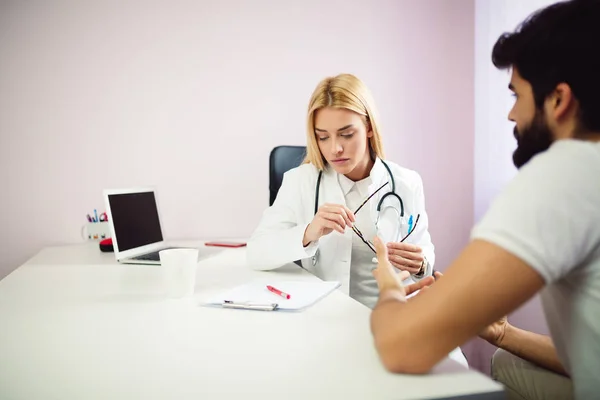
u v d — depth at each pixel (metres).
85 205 2.10
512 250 0.51
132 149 2.13
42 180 2.06
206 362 0.64
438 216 2.42
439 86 2.39
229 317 0.85
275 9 2.22
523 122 0.64
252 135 2.23
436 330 0.53
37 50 2.03
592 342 0.59
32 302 0.99
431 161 2.40
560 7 0.60
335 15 2.28
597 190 0.53
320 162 1.48
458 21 2.40
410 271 1.24
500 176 2.14
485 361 2.37
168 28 2.13
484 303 0.52
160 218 1.81
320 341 0.71
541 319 1.96
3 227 2.04
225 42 2.18
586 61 0.57
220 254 1.60
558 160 0.55
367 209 1.45
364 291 1.44
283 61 2.24
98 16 2.07
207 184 2.20
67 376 0.60
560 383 0.86
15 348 0.71
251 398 0.52
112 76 2.10
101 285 1.15
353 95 1.33
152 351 0.68
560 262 0.52
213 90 2.18
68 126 2.07
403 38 2.35
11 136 2.03
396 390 0.54
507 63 0.65
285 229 1.41
